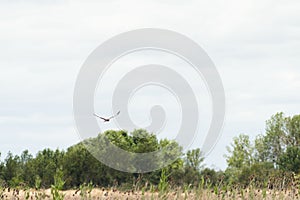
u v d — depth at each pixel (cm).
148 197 2308
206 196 2392
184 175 3972
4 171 5984
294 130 8556
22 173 5984
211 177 2648
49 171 5919
